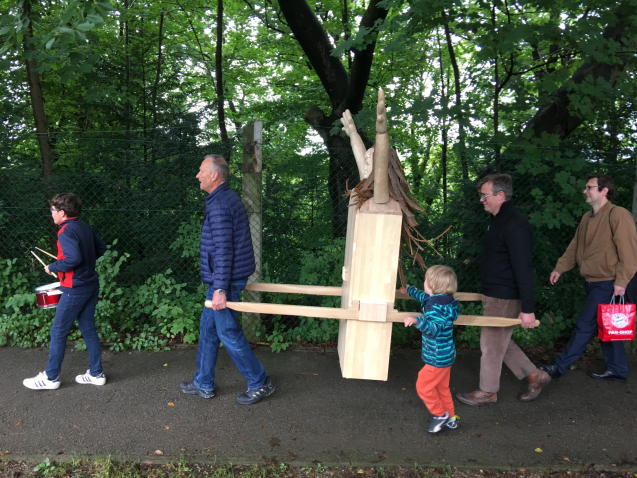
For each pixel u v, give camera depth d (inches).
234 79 379.9
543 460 104.1
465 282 185.2
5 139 184.7
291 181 186.5
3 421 115.0
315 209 184.7
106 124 252.1
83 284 127.1
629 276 135.5
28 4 163.3
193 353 162.6
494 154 177.9
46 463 97.3
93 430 111.8
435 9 166.2
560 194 173.5
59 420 116.0
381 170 98.4
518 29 160.9
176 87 286.0
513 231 117.0
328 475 97.2
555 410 127.6
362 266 106.0
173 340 172.9
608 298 140.9
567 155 171.3
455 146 168.9
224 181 118.4
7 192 181.3
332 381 143.2
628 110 203.3
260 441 108.9
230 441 108.7
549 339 177.5
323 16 343.0
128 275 186.2
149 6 275.0
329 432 113.8
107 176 184.5
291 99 345.1
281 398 131.0
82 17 142.9
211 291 120.4
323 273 179.0
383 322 109.0
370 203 104.0
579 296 182.9
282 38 331.6
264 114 351.6
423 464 101.4
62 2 200.7
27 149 202.5
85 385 135.9
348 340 110.3
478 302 182.9
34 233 185.0
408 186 109.2
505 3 171.6
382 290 107.0
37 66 168.6
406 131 293.6
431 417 122.6
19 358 154.9
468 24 170.7
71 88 226.1
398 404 129.3
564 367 144.9
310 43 247.9
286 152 218.5
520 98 180.2
